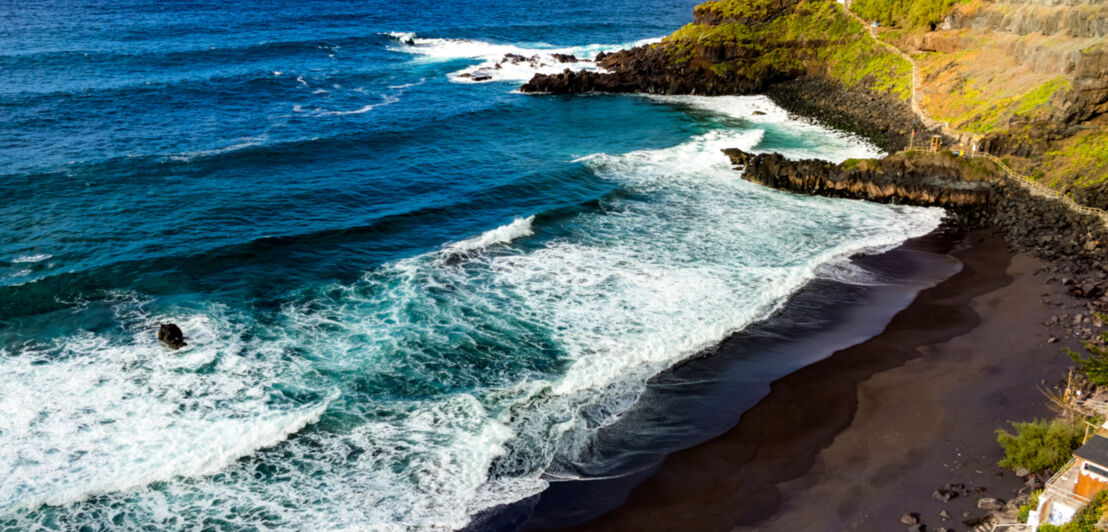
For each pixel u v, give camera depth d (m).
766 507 25.78
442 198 53.75
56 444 27.39
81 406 29.45
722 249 45.94
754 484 26.97
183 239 44.91
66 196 50.47
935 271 43.62
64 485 25.62
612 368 33.47
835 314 38.78
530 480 27.09
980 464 26.83
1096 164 50.44
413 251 45.53
